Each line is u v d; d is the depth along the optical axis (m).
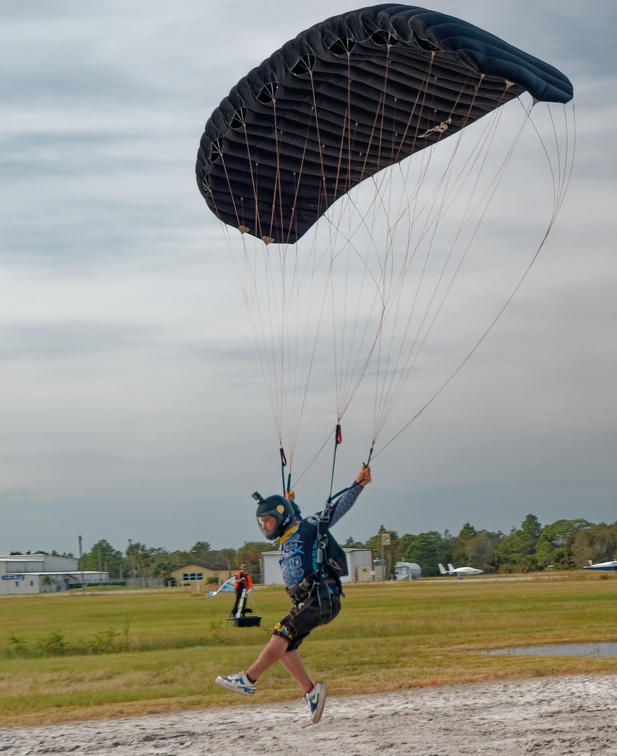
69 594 137.12
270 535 10.96
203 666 20.78
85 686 18.41
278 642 10.57
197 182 18.34
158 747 12.52
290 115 16.25
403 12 13.50
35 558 184.75
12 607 71.56
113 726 14.08
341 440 11.32
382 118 15.34
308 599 10.65
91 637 31.61
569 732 12.52
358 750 11.95
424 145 17.20
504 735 12.49
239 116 16.45
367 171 17.77
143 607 61.31
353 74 15.23
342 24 14.20
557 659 20.05
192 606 59.59
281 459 12.08
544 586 79.88
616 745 11.73
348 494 11.06
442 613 39.56
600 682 16.34
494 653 23.45
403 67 14.90
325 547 10.73
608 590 65.38
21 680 19.50
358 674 18.89
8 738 13.44
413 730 13.02
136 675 19.64
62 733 13.67
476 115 16.36
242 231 18.53
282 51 15.20
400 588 85.06
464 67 14.15
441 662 20.62
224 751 12.18
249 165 17.20
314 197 18.17
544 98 13.73
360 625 31.55
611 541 195.12
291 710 14.95
